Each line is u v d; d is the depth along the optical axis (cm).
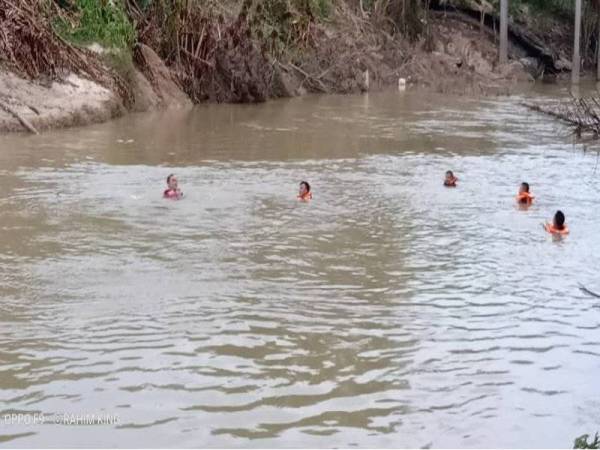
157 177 1773
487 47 5581
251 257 1200
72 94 2566
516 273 1162
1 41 2461
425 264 1199
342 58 4362
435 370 805
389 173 1950
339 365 809
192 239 1288
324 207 1561
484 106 3650
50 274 1074
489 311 990
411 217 1505
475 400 741
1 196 1524
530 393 759
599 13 5766
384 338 886
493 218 1518
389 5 4969
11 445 634
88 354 815
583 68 6066
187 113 3044
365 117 3141
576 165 2122
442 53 5181
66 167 1834
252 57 3581
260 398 730
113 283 1047
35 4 2569
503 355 848
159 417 688
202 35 3341
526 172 2012
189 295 1009
